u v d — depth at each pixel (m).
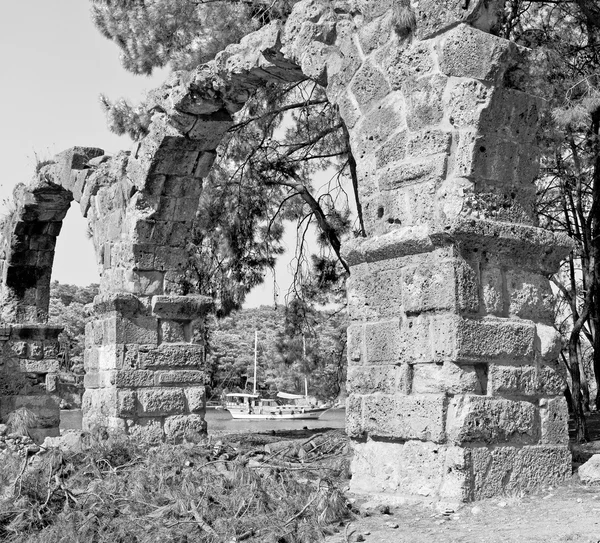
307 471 9.57
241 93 12.53
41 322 18.89
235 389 49.75
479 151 8.11
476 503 7.52
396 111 8.62
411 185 8.37
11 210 18.41
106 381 13.48
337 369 20.69
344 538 6.80
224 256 18.91
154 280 13.80
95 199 14.96
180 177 13.73
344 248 8.86
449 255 7.89
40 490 8.51
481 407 7.75
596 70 11.98
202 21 14.99
